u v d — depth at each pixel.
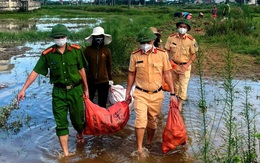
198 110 7.27
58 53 5.20
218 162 4.87
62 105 5.33
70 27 31.56
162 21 34.88
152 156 5.42
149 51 5.36
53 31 5.10
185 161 5.23
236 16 24.98
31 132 6.33
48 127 6.57
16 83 9.68
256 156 4.87
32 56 14.41
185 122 6.66
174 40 7.21
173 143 5.29
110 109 5.70
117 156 5.43
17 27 32.12
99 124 5.54
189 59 7.23
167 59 5.46
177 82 7.29
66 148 5.43
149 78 5.36
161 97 5.52
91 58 6.59
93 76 6.67
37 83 9.70
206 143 4.94
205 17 39.34
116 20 35.88
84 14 58.03
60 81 5.28
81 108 5.53
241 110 7.26
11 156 5.41
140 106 5.36
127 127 6.59
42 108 7.58
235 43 16.53
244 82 9.67
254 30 20.20
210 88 9.00
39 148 5.70
